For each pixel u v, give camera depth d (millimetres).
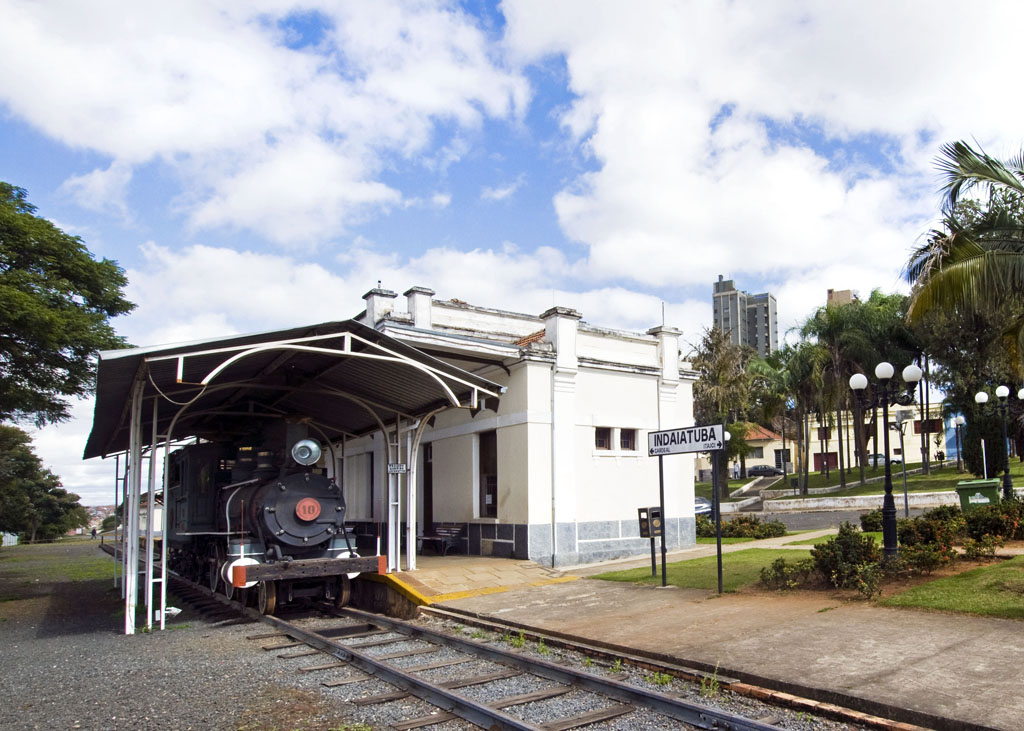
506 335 18594
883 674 6297
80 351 18078
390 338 10992
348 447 23062
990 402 29266
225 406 14797
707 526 21469
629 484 17047
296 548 12625
